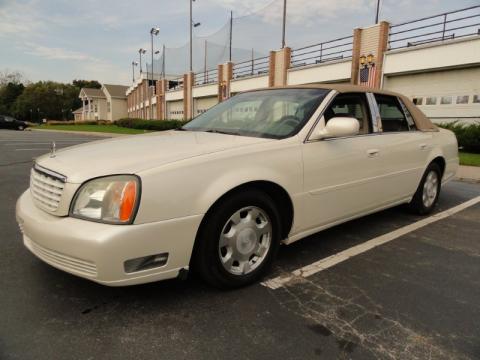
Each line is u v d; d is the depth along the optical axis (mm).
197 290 2666
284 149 2836
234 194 2566
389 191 3873
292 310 2445
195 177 2363
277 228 2873
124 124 42562
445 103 15367
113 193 2160
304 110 3199
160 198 2219
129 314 2361
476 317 2408
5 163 9258
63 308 2418
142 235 2164
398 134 3943
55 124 58469
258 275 2809
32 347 2033
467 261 3312
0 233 3820
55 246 2203
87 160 2443
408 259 3328
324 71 20516
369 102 3713
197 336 2156
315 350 2053
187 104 37062
